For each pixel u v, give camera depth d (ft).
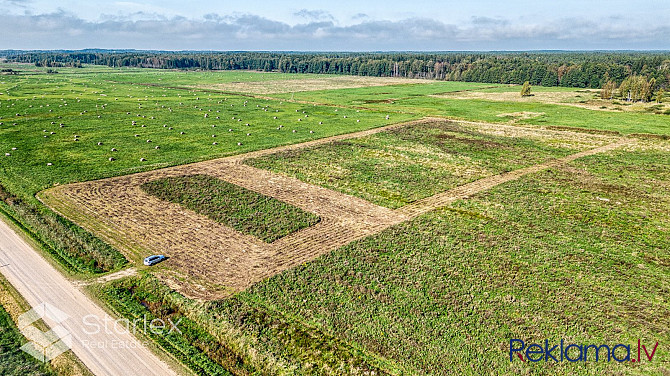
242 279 107.45
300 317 94.27
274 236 130.41
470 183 183.01
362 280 108.27
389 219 145.69
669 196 170.91
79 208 147.13
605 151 239.91
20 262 112.78
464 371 80.79
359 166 203.31
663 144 256.93
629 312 97.50
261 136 257.55
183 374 78.23
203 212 146.41
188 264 113.70
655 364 82.28
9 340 84.58
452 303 100.07
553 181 186.91
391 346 86.48
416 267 114.73
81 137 242.99
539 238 132.67
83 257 116.16
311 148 233.55
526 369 81.10
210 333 90.07
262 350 84.74
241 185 174.19
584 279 110.42
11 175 176.86
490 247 126.31
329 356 83.66
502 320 94.53
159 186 169.07
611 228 140.67
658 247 128.26
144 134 254.68
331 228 137.69
